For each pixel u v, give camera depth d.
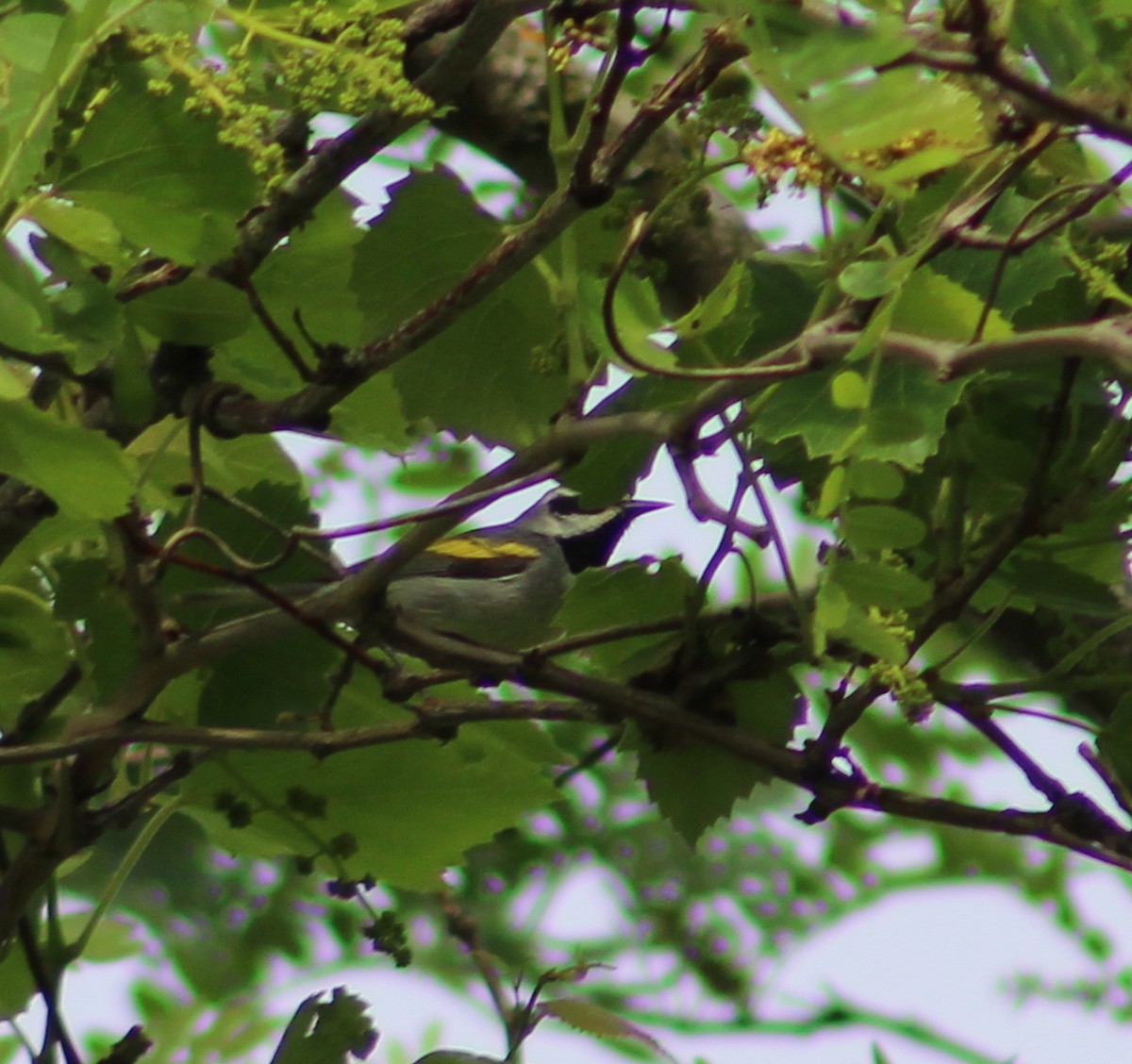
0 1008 8.81
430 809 8.39
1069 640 8.30
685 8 6.50
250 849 9.12
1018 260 7.32
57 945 8.06
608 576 8.12
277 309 8.36
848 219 9.55
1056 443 7.29
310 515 8.41
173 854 17.97
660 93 6.72
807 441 6.73
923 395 6.49
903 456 5.98
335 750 7.29
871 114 4.55
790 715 8.01
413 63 8.98
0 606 8.38
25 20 6.16
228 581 7.81
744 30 4.86
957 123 4.58
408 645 7.51
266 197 7.23
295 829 8.52
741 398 6.55
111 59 6.30
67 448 5.84
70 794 7.47
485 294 7.02
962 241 6.14
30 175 5.79
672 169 7.88
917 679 6.59
